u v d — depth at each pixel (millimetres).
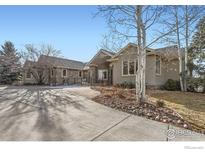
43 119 6422
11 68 28656
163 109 8297
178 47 17219
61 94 12305
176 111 8172
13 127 5570
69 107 8328
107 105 8914
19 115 6848
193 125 6383
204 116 7621
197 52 17047
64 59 34344
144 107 8414
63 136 5035
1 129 5395
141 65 9555
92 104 9102
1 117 6547
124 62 19750
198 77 17000
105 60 24594
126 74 19578
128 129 5715
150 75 18359
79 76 35906
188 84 17281
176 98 12375
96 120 6520
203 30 16516
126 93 12461
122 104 8906
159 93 14867
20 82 28938
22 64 28547
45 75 27875
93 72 25828
